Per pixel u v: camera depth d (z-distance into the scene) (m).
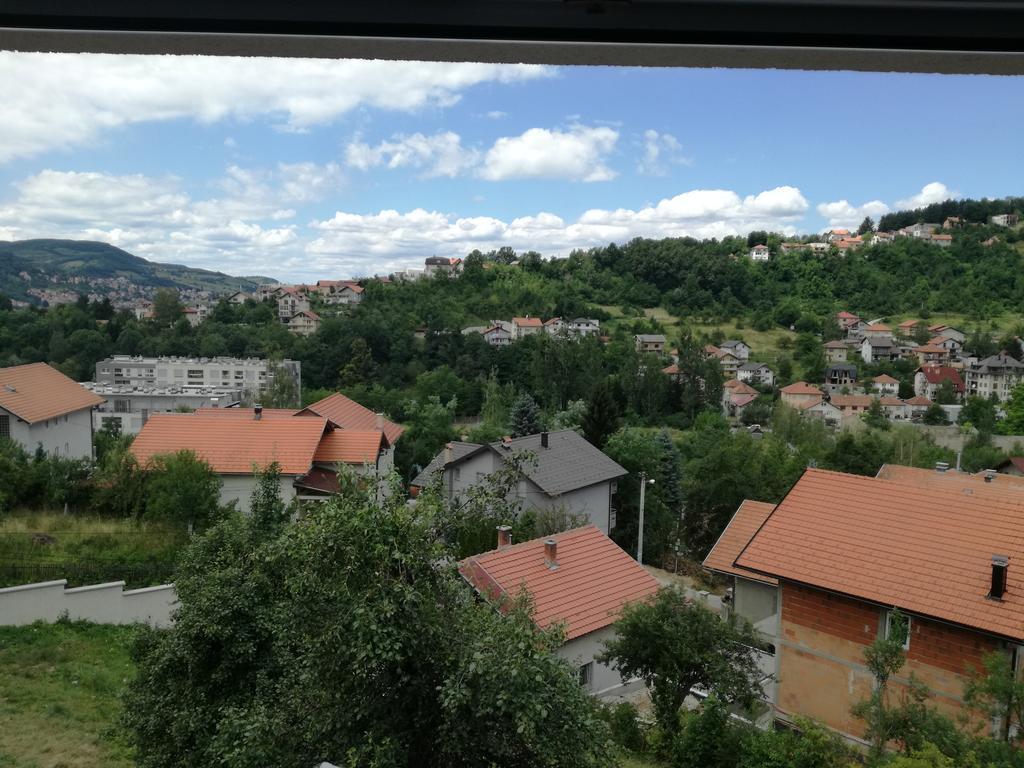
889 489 16.09
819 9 1.07
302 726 7.27
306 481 25.12
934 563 13.92
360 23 1.08
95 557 18.33
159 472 20.45
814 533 15.54
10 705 12.58
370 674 6.94
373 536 6.95
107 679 13.95
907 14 1.07
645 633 12.52
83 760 10.90
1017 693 9.38
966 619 12.56
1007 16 1.08
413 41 1.11
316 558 7.04
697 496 30.59
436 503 7.47
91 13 1.08
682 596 12.84
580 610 15.77
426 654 6.89
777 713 14.89
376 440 27.22
